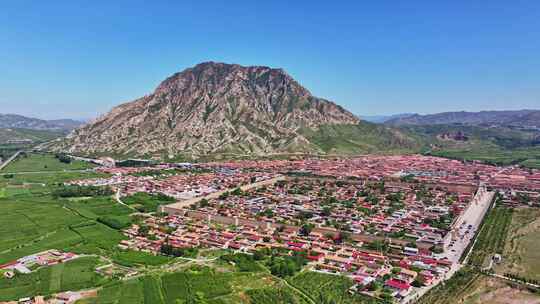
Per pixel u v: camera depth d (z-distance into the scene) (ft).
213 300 632.79
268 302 629.10
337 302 624.59
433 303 620.08
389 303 614.75
